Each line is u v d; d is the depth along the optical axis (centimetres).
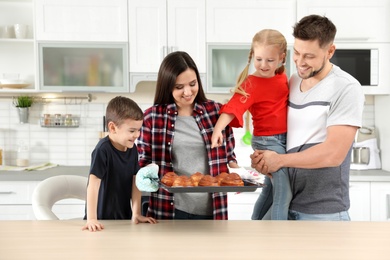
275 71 221
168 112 214
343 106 194
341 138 193
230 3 371
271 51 209
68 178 251
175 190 161
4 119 408
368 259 133
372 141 398
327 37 187
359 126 195
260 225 175
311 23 189
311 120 202
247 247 144
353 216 358
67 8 368
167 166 214
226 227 172
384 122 395
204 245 146
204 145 217
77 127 411
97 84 374
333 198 204
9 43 405
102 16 370
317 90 202
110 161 188
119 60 374
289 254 137
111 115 184
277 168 204
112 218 198
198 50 374
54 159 412
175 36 372
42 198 226
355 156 394
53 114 409
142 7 371
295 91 214
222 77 376
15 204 353
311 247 145
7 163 409
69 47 370
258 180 182
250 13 372
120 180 194
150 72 374
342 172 203
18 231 165
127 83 374
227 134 228
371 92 376
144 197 290
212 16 372
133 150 198
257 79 218
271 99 217
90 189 180
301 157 196
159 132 214
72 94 410
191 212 217
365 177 355
